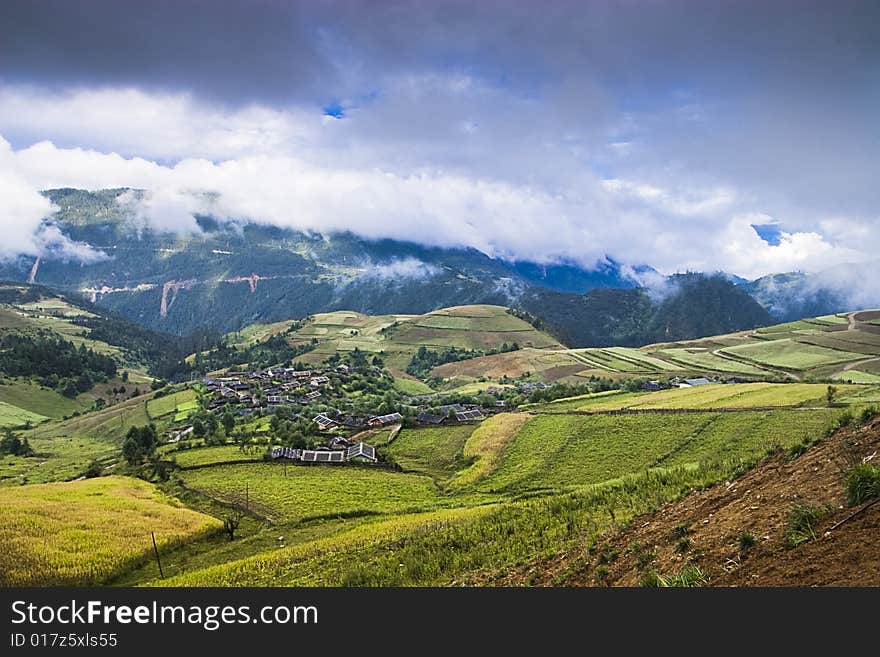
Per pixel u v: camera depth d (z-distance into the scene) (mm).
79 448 180000
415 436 130250
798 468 21688
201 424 152000
